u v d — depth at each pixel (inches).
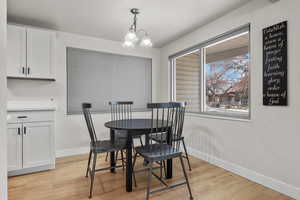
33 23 104.4
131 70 144.2
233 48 95.7
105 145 81.5
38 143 93.7
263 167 77.2
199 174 89.6
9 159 87.2
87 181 83.1
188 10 89.7
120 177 87.6
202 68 114.0
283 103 69.2
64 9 88.3
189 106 124.8
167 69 145.6
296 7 65.3
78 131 123.3
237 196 69.9
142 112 148.6
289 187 68.4
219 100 104.7
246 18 83.6
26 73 97.7
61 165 102.7
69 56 120.3
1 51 29.1
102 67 132.0
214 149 101.7
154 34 122.6
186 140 124.6
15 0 79.7
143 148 75.2
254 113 80.6
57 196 70.4
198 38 113.0
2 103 29.4
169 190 74.9
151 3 82.9
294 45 66.0
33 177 87.2
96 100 129.7
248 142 83.3
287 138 68.9
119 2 82.0
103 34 122.7
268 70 74.3
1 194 29.4
